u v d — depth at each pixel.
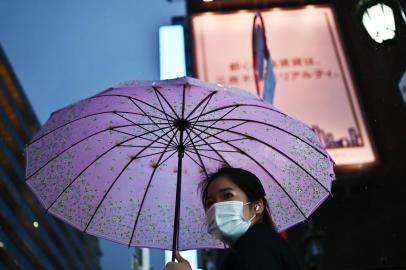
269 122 2.18
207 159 2.35
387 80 5.85
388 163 5.45
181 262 1.86
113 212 2.31
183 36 7.50
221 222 1.80
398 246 5.05
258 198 1.88
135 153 2.35
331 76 6.18
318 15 6.90
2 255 47.75
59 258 65.56
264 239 1.61
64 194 2.27
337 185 5.49
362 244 5.16
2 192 48.12
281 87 6.14
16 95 53.28
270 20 6.99
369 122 5.71
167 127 2.27
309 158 2.22
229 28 7.05
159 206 2.36
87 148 2.32
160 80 1.91
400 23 5.54
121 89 2.01
